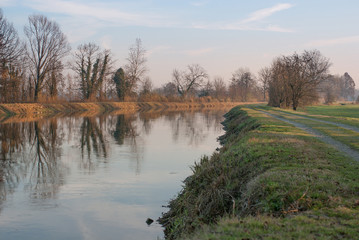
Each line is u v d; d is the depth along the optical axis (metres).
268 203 8.23
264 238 5.85
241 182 10.73
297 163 11.90
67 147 25.52
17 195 13.64
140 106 87.06
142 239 9.52
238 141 19.70
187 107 99.25
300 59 56.66
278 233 6.11
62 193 13.91
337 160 12.72
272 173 10.13
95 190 14.31
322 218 6.89
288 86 59.34
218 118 56.44
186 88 112.62
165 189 14.44
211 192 10.21
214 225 7.27
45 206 12.30
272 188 8.82
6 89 55.19
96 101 80.81
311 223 6.60
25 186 14.97
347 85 193.75
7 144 26.62
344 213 7.09
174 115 62.31
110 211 11.77
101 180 15.95
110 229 10.23
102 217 11.20
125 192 14.02
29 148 24.91
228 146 18.75
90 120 48.56
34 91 64.44
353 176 10.21
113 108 78.75
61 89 81.00
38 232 10.00
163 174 17.14
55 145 26.39
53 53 63.53
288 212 7.65
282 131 21.91
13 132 33.56
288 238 5.83
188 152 23.69
